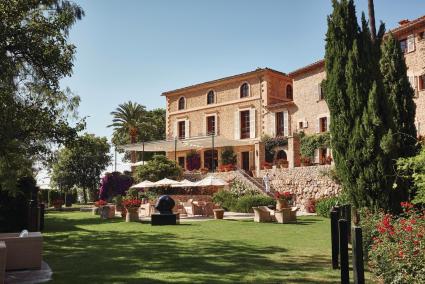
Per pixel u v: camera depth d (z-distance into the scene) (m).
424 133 22.67
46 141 11.80
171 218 17.12
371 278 6.44
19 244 7.62
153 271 7.43
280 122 33.03
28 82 11.41
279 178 26.97
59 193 39.59
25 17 10.41
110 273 7.27
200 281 6.59
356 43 8.70
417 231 5.44
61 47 10.87
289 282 6.51
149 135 49.69
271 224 16.66
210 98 38.31
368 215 7.64
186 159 39.03
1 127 9.81
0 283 6.01
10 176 11.19
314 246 10.52
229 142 33.91
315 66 29.78
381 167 7.98
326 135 28.52
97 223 18.09
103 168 51.16
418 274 5.02
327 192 23.53
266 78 34.03
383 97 8.43
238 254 9.34
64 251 9.91
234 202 24.66
